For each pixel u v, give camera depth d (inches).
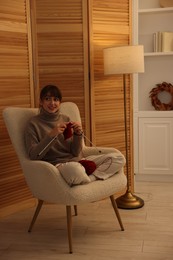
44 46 108.2
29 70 107.1
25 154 85.0
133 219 98.1
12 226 95.9
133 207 106.0
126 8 113.6
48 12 106.8
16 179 105.8
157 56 142.3
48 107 88.7
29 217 102.4
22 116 90.0
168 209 105.7
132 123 119.0
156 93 141.2
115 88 114.4
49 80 109.9
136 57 99.1
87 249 80.7
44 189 80.5
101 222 96.7
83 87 110.3
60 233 90.3
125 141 115.6
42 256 78.0
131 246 81.5
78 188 76.4
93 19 108.0
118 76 114.3
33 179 82.1
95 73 110.7
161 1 135.7
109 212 104.3
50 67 109.3
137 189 127.4
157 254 77.2
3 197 102.7
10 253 79.7
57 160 88.3
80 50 108.7
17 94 104.3
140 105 145.6
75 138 90.4
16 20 102.1
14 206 105.9
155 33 137.0
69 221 79.0
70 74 109.8
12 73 102.4
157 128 135.6
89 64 109.3
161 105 139.6
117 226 93.5
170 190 125.8
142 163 138.6
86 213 103.8
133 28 132.0
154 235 87.2
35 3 106.5
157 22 140.6
